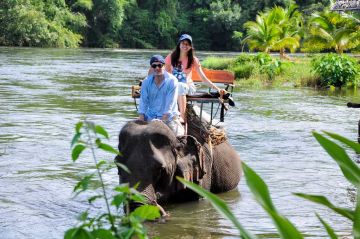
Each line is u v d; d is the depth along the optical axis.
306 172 12.30
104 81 33.81
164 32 98.12
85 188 3.88
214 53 84.50
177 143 9.03
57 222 8.74
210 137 10.58
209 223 8.93
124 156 8.56
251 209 9.77
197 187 3.11
